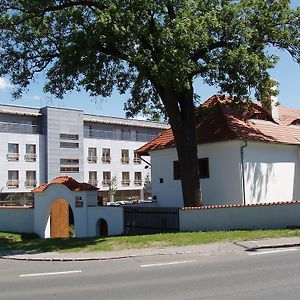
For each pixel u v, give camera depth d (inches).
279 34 808.3
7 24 839.7
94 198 944.9
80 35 701.9
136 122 2987.2
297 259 443.5
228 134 947.3
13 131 2464.3
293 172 1056.8
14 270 481.1
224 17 756.0
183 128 850.8
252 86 822.5
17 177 2436.0
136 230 880.9
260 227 713.6
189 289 325.7
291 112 1285.7
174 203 1071.6
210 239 613.0
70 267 481.1
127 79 955.3
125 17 695.1
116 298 310.5
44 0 767.7
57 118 2596.0
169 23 721.0
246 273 379.6
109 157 2822.3
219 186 970.7
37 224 1008.9
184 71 691.4
